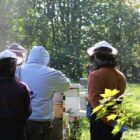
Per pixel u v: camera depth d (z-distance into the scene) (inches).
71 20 2071.9
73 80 1657.2
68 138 315.0
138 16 2145.7
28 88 210.1
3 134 190.5
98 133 220.7
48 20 2027.6
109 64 221.8
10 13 1749.5
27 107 198.4
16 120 193.3
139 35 2142.0
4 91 193.9
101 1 2128.4
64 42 1980.8
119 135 221.6
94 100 214.2
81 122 371.6
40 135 222.2
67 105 320.2
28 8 1919.3
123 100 131.3
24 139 196.7
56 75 225.6
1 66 194.9
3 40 1713.8
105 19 2121.1
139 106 127.3
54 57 1916.8
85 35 2085.4
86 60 1947.6
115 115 125.7
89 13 2098.9
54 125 265.3
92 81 217.2
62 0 2063.2
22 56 235.9
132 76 1984.5
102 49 222.5
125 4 2134.6
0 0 1726.1
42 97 222.2
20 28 1840.6
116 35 2135.8
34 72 223.9
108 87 216.7
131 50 2046.0
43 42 1978.3
